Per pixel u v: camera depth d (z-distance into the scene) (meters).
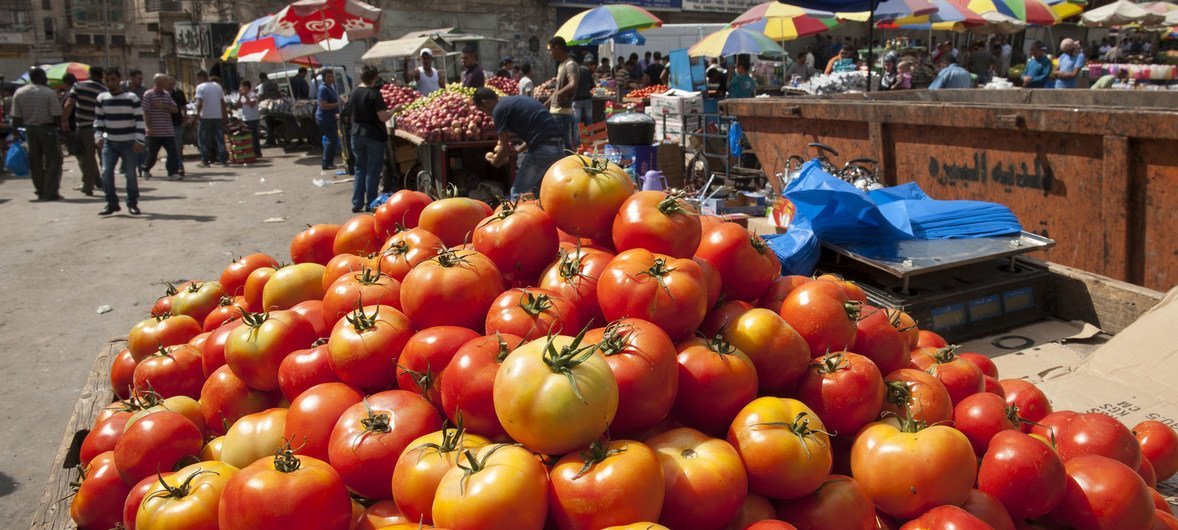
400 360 1.96
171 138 14.70
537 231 2.26
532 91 14.74
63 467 2.55
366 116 10.45
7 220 10.82
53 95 12.46
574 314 2.00
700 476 1.63
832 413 1.93
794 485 1.72
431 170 9.98
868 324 2.25
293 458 1.68
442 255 2.12
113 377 2.85
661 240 2.10
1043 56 15.61
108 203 11.00
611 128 9.64
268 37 16.52
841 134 6.32
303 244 3.05
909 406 2.06
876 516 1.82
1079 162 4.46
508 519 1.47
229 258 8.60
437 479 1.60
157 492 1.75
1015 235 4.25
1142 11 20.88
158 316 2.97
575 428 1.57
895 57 17.86
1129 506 1.90
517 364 1.63
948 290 3.88
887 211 4.37
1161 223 4.10
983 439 2.15
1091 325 3.90
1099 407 2.94
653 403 1.72
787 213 4.65
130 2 47.97
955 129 5.23
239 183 13.99
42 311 6.93
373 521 1.76
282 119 19.62
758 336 1.99
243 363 2.19
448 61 19.64
